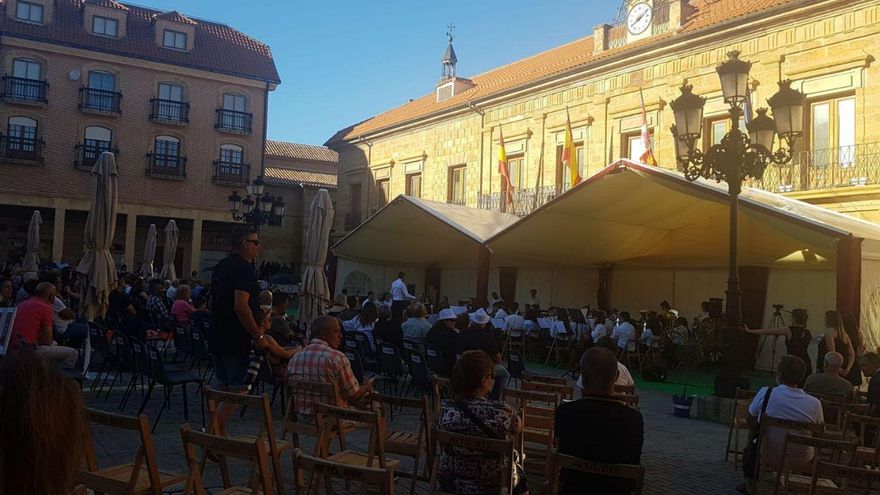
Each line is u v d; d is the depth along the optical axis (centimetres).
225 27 4394
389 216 2073
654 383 1603
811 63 1994
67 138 3741
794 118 1080
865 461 669
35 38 3647
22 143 3647
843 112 1948
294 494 577
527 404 748
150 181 3931
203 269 4350
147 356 848
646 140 2252
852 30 1908
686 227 1831
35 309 835
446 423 453
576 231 1792
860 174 1855
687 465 795
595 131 2623
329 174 5397
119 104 3850
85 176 3775
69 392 157
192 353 1183
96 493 421
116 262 4141
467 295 2669
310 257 1529
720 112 2205
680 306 2092
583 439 419
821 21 1978
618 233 1841
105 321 1247
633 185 1491
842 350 1093
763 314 1900
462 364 466
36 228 2675
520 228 1720
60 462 151
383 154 3794
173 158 3991
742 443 922
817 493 553
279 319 970
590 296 2312
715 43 2230
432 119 3394
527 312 1977
